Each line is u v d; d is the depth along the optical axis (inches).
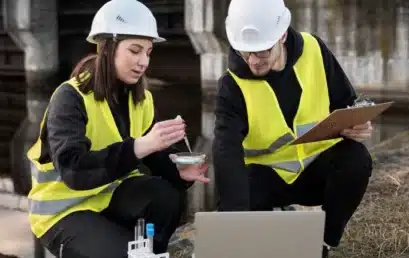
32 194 93.3
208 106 580.1
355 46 485.4
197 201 202.1
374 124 378.0
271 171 103.0
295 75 99.5
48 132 88.0
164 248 94.8
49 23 697.6
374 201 142.6
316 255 69.6
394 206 137.6
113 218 93.9
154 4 661.9
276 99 99.0
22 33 687.1
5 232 173.5
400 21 466.9
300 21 500.4
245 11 91.7
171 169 97.4
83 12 695.7
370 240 118.6
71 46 713.6
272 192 103.5
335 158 99.6
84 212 90.3
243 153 97.1
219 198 94.5
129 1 89.9
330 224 101.5
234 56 99.6
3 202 217.3
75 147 84.4
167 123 84.4
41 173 92.0
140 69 90.4
